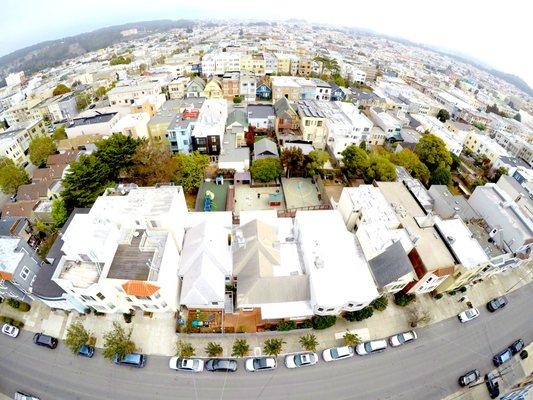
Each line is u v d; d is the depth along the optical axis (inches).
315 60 6181.1
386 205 2030.0
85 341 1593.3
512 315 1945.1
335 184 2659.9
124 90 4234.7
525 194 2500.0
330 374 1590.8
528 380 1599.4
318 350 1673.2
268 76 5629.9
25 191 2442.2
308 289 1685.5
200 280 1626.5
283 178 2765.7
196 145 2982.3
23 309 1780.3
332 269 1707.7
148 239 1654.8
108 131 3435.0
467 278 1868.8
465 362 1695.4
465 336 1809.8
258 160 2679.6
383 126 3631.9
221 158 2829.7
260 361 1584.6
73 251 1464.1
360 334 1744.6
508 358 1715.1
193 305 1696.6
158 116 3280.0
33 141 3134.8
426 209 2206.0
